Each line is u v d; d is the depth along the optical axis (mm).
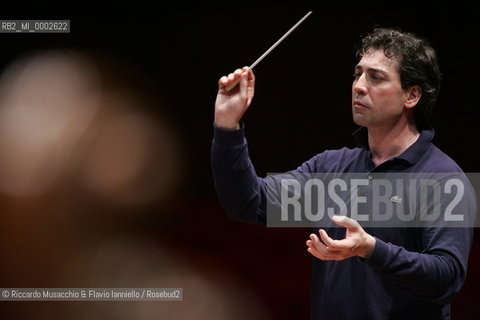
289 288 11688
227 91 5043
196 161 15391
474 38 13250
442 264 4309
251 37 14891
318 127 14680
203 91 15266
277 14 14734
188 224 14438
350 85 14430
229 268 12469
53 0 14539
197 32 15070
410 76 4863
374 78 4879
